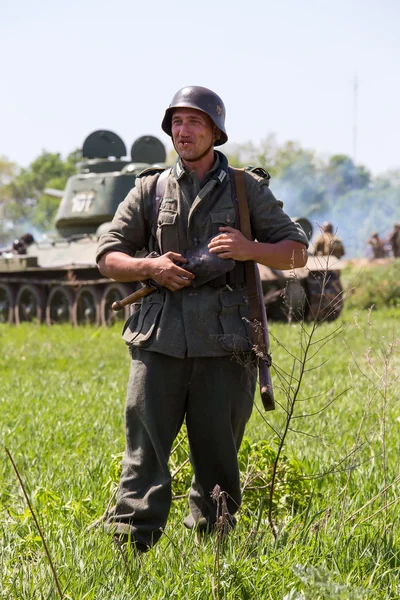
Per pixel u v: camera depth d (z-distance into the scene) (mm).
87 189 50531
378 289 60719
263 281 44562
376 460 14500
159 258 10297
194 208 10375
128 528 10148
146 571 9539
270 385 10398
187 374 10367
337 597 8023
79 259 47375
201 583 9047
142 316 10523
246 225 10492
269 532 10703
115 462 12664
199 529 10750
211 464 10562
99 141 52562
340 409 19328
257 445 12836
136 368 10477
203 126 10445
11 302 53844
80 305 49000
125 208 10891
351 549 10109
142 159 51281
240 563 9375
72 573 9211
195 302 10273
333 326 41438
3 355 34000
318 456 14711
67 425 18312
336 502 11953
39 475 14125
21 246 51688
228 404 10406
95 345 36938
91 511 12086
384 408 11922
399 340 12773
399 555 10195
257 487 11789
